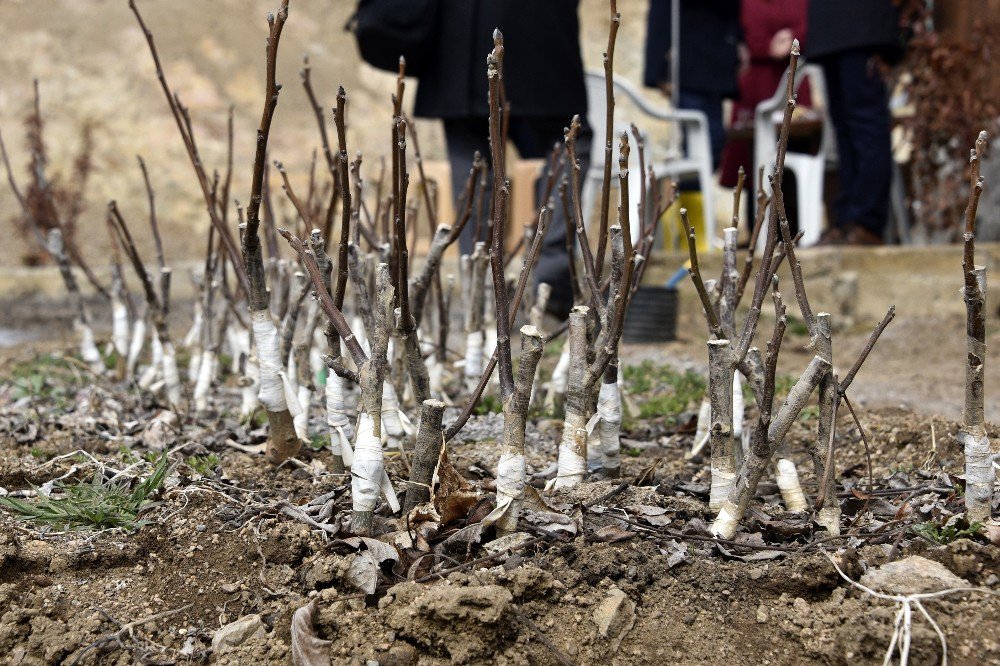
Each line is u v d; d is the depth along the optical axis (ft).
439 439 7.70
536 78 17.07
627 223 7.77
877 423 10.88
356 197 8.68
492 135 7.13
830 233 24.90
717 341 7.72
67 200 33.68
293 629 6.37
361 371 7.35
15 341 22.09
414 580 6.86
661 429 11.58
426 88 17.30
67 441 10.62
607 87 7.48
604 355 8.18
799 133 26.66
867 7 21.74
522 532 7.27
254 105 43.29
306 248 8.07
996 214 27.86
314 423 11.10
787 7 27.89
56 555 7.48
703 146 25.63
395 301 8.64
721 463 7.77
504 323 7.26
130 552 7.61
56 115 41.09
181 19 44.19
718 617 6.66
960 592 6.52
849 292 23.68
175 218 39.96
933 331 22.84
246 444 10.71
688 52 26.84
